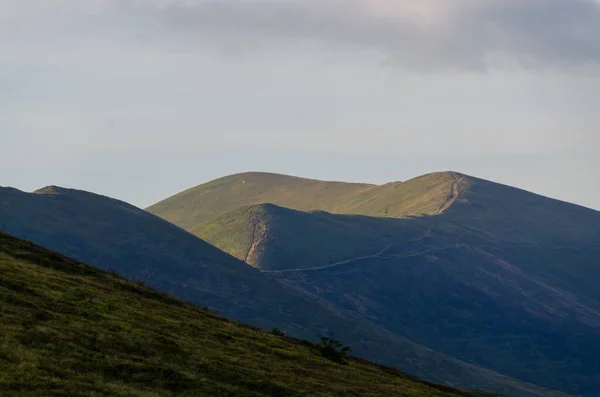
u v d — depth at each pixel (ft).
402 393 265.95
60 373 181.47
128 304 263.08
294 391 221.66
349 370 282.15
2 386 165.68
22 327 201.67
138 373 199.41
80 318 226.17
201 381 207.41
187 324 265.75
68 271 281.95
